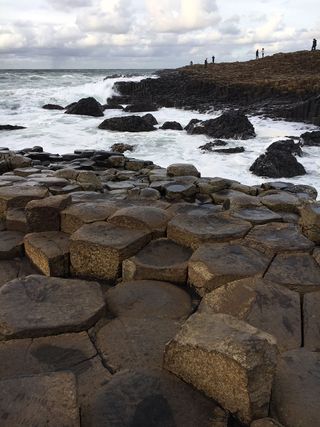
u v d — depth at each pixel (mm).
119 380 2309
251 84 30203
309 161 14617
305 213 4141
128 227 4023
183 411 2123
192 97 32594
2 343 2654
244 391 2027
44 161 10219
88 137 17828
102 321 2945
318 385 2260
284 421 2068
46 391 2035
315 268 3543
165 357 2375
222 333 2256
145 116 22281
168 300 3244
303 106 22641
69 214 4199
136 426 2029
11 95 32844
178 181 7328
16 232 4430
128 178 8422
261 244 3846
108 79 41281
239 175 12562
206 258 3547
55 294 3092
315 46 45094
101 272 3699
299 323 2852
